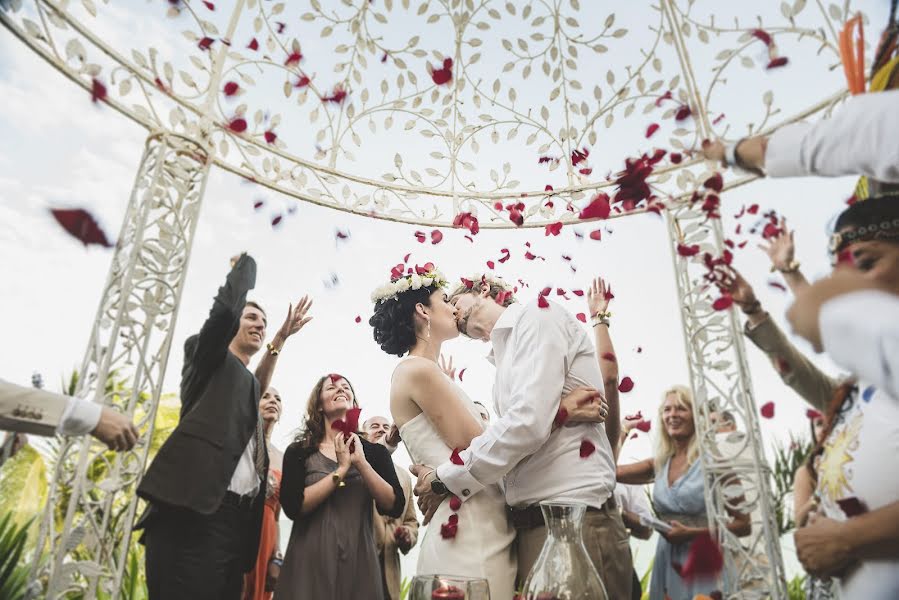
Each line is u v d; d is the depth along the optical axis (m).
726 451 2.29
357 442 2.52
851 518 1.00
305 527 2.41
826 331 0.51
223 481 1.92
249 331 2.57
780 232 1.75
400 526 3.25
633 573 1.79
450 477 1.64
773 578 2.00
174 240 2.11
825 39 2.20
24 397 1.51
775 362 1.78
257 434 2.26
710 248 2.34
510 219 2.76
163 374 1.99
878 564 0.96
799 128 0.95
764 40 2.37
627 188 2.16
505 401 1.80
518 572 1.73
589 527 1.58
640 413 2.75
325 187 2.66
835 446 1.13
